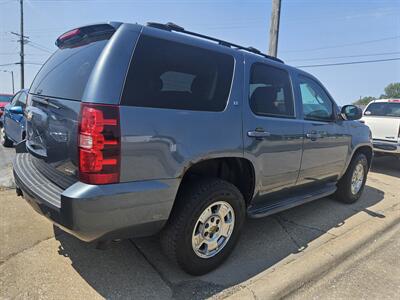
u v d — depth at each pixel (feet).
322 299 8.48
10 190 14.83
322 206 15.93
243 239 11.64
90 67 7.34
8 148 27.07
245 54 10.07
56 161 7.80
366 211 15.60
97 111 6.65
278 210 11.16
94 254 9.66
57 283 8.24
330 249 11.21
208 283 8.77
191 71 8.41
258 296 8.34
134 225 7.36
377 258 10.84
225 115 8.90
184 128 7.89
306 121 12.17
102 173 6.73
